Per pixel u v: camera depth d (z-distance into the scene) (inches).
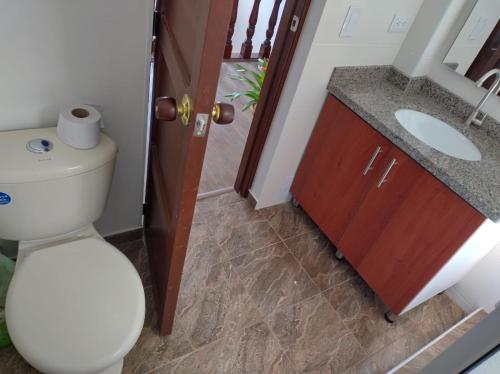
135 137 54.5
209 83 28.2
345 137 67.9
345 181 70.2
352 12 59.0
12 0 36.0
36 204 42.9
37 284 40.5
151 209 60.6
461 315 75.0
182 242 40.0
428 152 55.5
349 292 72.4
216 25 25.5
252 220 81.7
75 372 36.0
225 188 87.4
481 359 29.9
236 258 72.3
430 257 57.7
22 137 43.0
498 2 59.7
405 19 66.0
